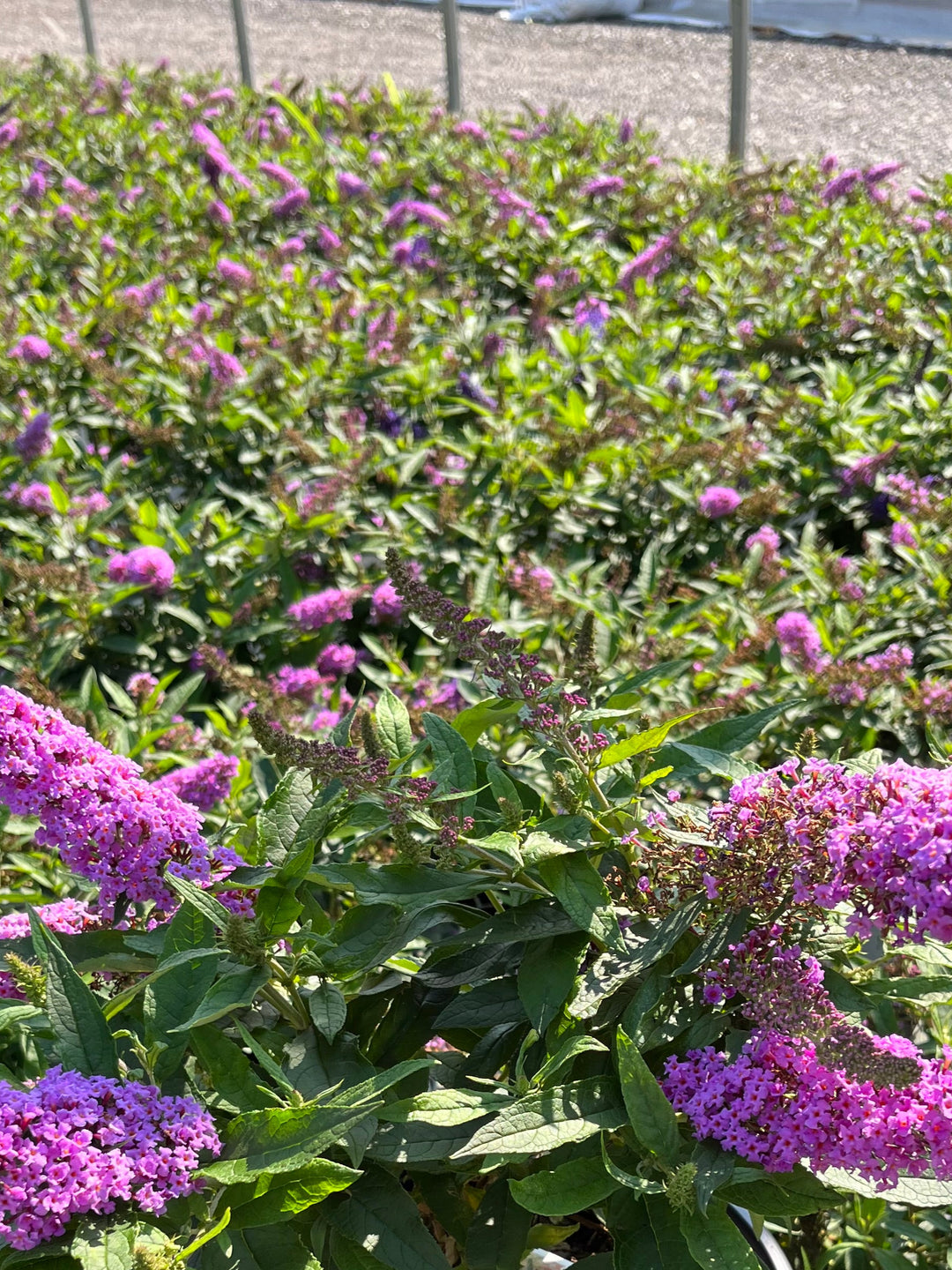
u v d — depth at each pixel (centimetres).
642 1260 152
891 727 322
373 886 164
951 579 370
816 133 1126
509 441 455
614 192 779
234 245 776
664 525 443
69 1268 137
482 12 1956
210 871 176
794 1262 243
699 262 627
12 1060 220
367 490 463
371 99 1112
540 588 353
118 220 798
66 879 283
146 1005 156
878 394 523
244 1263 142
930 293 593
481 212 742
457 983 180
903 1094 146
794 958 155
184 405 507
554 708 175
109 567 394
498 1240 170
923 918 135
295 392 513
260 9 2158
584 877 160
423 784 162
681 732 298
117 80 1324
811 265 616
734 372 533
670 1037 162
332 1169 141
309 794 176
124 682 407
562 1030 166
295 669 382
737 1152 150
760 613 353
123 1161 134
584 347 533
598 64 1513
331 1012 161
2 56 1905
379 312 573
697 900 162
